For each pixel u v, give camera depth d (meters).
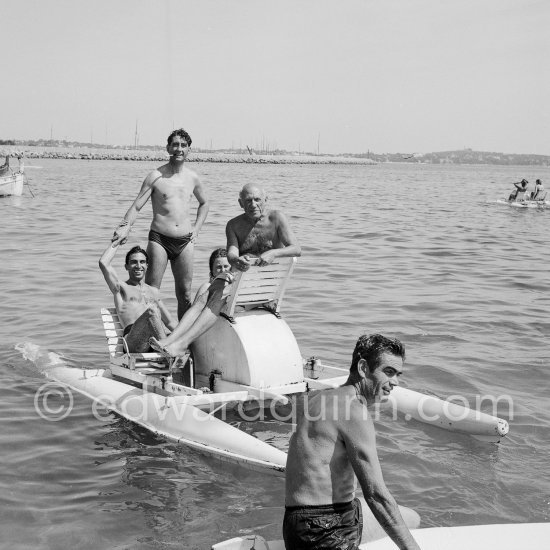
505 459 6.85
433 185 72.94
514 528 4.89
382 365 4.29
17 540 5.30
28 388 8.56
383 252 20.34
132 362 8.20
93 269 16.48
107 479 6.31
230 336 7.83
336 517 4.30
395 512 4.16
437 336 11.32
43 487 6.15
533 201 38.47
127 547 5.23
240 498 5.98
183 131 9.33
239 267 7.65
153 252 9.37
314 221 28.66
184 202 9.44
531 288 15.52
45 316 12.11
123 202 35.62
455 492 6.16
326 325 11.93
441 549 4.65
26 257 18.03
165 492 6.08
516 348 10.70
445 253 20.52
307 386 7.82
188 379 8.38
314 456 4.29
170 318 9.17
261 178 78.06
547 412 8.10
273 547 4.62
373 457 4.20
